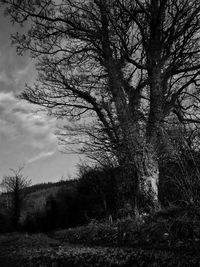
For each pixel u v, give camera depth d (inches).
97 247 472.7
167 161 618.5
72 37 758.5
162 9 705.6
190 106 796.0
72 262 393.4
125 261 347.3
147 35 742.5
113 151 764.6
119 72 752.3
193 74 753.0
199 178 400.8
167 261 317.7
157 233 426.6
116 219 678.5
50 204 1396.4
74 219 1173.7
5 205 1934.1
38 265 421.1
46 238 723.4
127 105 729.0
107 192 900.6
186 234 386.9
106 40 735.1
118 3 706.8
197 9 701.9
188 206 435.5
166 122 683.4
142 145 680.4
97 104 823.1
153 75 716.7
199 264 294.8
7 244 730.8
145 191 659.4
